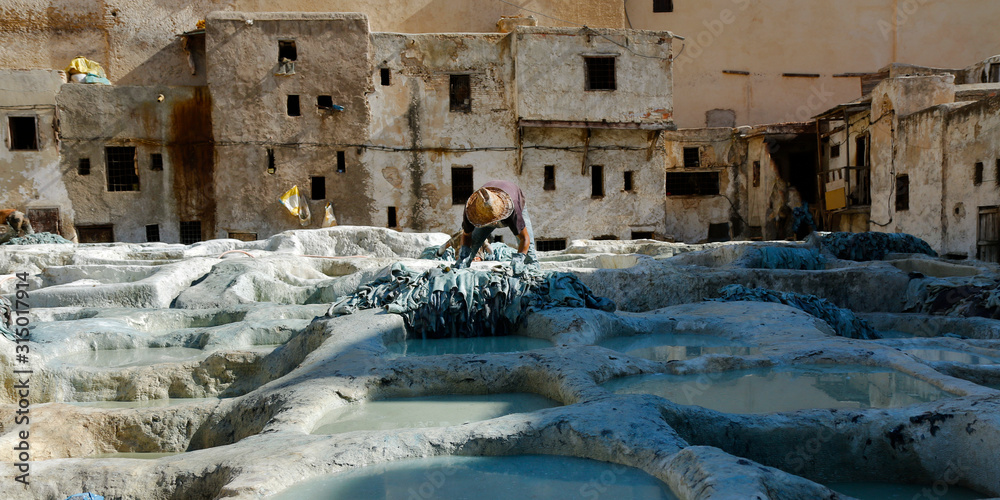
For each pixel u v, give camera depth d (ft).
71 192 84.33
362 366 17.35
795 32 111.34
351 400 15.90
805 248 47.78
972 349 20.57
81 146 84.48
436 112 88.53
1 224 72.43
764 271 35.32
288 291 34.35
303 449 11.44
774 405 14.67
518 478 10.91
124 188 86.84
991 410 12.00
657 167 91.35
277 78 85.71
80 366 20.52
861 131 84.79
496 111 89.20
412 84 88.12
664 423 12.21
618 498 9.92
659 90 89.81
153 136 85.81
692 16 110.52
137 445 15.75
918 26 112.06
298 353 22.54
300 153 86.28
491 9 101.86
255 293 34.01
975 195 62.59
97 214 84.79
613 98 88.84
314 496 10.09
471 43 88.69
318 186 88.17
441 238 57.21
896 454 12.51
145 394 20.13
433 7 101.04
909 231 73.82
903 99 75.05
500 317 25.20
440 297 24.91
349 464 11.23
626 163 90.99
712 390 16.06
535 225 89.20
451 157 88.74
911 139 73.05
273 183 85.81
